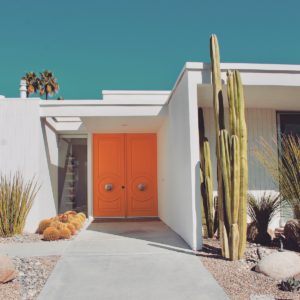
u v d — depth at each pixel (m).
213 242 6.05
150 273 4.46
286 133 7.96
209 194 6.30
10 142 8.07
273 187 7.73
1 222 7.24
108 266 4.80
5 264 4.22
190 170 5.71
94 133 11.18
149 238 6.86
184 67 5.93
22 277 4.39
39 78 27.78
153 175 11.26
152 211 11.16
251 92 6.45
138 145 11.31
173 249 5.71
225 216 5.06
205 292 3.80
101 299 3.68
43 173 8.61
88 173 10.90
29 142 8.09
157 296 3.73
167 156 8.76
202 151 6.51
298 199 5.06
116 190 11.17
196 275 4.34
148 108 8.65
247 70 5.90
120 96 10.15
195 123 5.73
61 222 7.61
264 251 5.05
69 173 11.13
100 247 6.00
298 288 3.80
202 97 6.79
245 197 4.86
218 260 4.96
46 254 5.52
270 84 5.92
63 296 3.77
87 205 10.91
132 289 3.94
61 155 11.12
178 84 6.89
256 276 4.27
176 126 7.23
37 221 7.94
